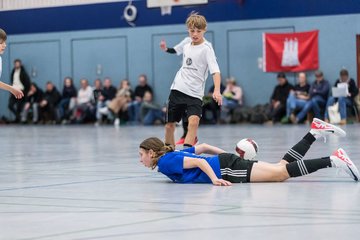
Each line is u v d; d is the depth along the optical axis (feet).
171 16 111.96
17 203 25.75
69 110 115.03
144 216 22.02
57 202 25.80
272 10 105.50
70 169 39.34
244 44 107.24
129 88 110.11
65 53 120.57
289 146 52.75
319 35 103.14
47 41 121.80
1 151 55.83
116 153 50.75
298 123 96.94
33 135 81.10
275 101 100.32
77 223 21.03
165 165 30.32
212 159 30.14
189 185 29.78
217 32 108.78
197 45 41.09
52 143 65.21
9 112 124.36
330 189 27.68
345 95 92.43
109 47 117.08
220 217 21.50
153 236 18.63
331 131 29.99
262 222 20.54
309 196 25.80
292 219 20.99
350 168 29.40
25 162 44.83
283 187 28.40
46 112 116.88
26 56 123.54
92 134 80.28
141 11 114.21
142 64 114.52
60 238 18.70
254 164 29.94
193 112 40.91
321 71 99.45
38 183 32.42
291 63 104.37
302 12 103.86
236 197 25.82
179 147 54.24
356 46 101.65
